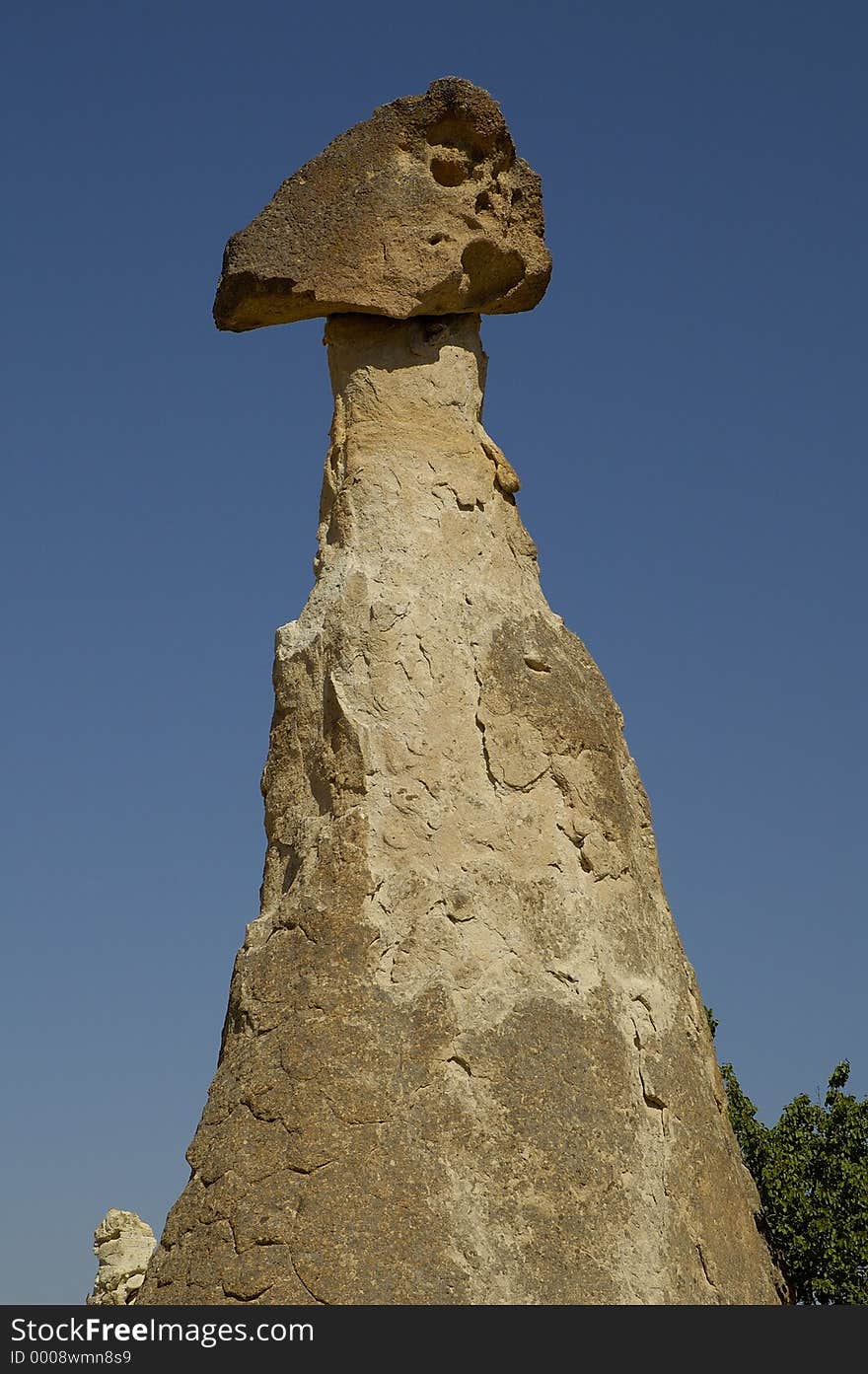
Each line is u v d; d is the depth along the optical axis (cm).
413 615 1220
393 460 1281
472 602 1241
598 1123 1104
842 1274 1892
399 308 1295
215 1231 1043
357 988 1102
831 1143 2002
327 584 1249
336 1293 1009
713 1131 1169
